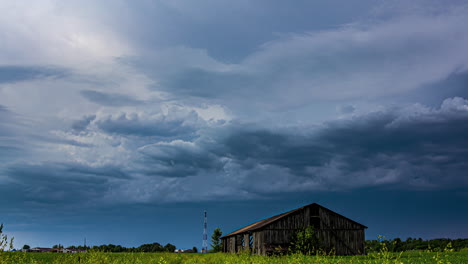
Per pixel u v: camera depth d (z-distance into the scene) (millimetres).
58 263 20688
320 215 50844
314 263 19016
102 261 20484
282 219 49812
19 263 15055
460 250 41250
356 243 50469
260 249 49531
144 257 27531
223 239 75938
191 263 29844
